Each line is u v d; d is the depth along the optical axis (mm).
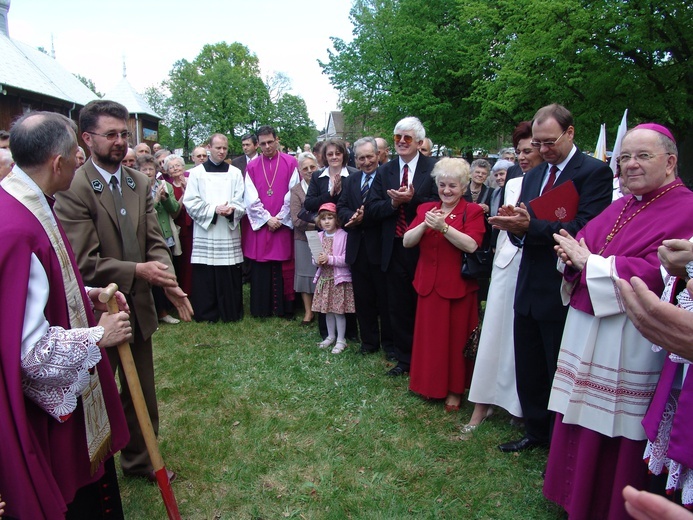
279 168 6027
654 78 11539
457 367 3719
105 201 2646
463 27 19844
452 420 3658
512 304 3342
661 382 1989
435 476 3021
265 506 2781
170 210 6016
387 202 4230
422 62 20672
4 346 1591
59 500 1669
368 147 4613
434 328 3703
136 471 2979
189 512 2742
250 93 50062
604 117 12250
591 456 2336
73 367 1716
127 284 2588
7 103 14367
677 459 1783
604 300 2205
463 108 20734
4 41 15953
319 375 4406
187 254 6480
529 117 14047
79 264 2525
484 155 23969
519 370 3158
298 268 5801
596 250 2426
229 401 3943
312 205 5363
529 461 3129
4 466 1592
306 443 3379
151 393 2951
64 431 1845
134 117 27281
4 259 1621
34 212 1783
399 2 22281
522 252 3092
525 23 12773
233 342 5285
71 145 1880
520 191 3326
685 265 1647
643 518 804
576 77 12070
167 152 8148
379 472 3057
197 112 49656
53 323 1814
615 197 4188
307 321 5918
